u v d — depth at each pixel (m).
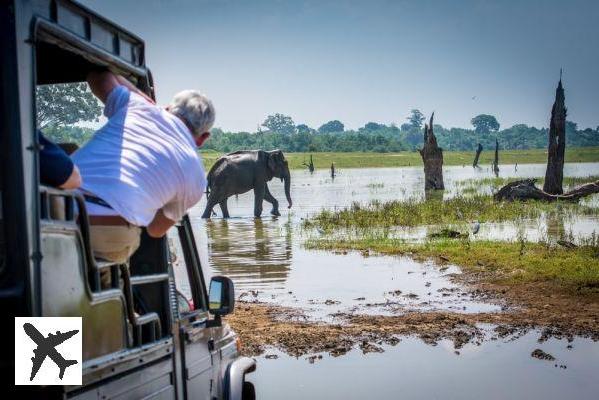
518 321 11.17
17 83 3.66
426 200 33.44
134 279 4.55
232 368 5.86
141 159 4.61
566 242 18.05
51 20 3.99
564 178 56.06
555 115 36.81
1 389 3.65
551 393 8.05
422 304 12.45
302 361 9.22
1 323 3.62
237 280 14.84
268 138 173.75
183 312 5.39
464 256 16.95
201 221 28.14
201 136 5.21
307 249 19.12
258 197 30.52
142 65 5.12
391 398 7.88
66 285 3.88
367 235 21.38
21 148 3.64
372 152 173.50
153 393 4.64
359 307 12.27
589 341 10.12
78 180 4.05
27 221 3.63
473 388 8.20
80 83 5.10
